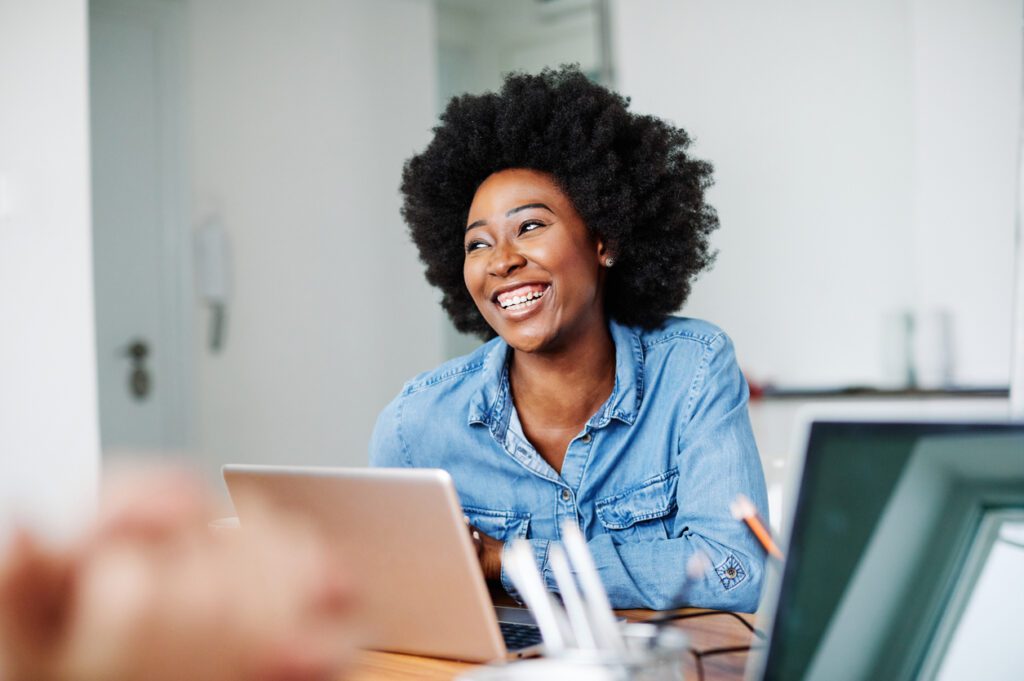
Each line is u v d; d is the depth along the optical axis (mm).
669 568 1291
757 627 1102
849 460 678
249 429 4027
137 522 264
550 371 1586
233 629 264
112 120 3744
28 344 2842
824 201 3555
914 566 664
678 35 3771
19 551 255
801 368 3598
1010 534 649
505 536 1564
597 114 1631
